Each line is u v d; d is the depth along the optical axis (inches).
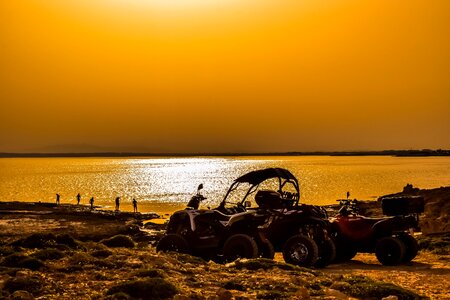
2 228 1686.8
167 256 536.7
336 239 674.8
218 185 5511.8
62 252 520.7
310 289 417.7
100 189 5196.9
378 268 623.5
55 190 5036.9
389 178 6176.2
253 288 419.2
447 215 1072.8
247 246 592.4
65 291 392.2
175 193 4547.2
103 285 410.0
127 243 709.3
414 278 533.3
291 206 643.5
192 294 386.9
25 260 466.6
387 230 652.1
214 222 627.5
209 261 573.3
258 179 666.2
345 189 4421.8
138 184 6048.2
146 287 382.9
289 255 608.4
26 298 366.9
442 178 6053.2
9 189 5167.3
